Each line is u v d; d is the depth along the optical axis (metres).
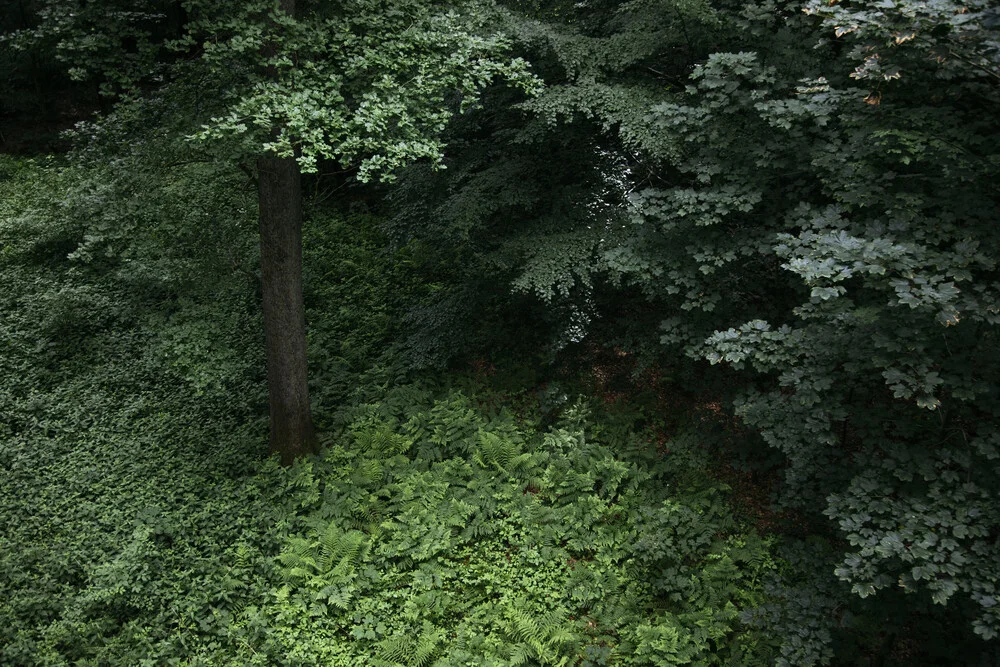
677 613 9.02
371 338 13.95
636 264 8.60
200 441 11.45
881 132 6.28
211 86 9.88
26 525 9.76
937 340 6.31
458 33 9.02
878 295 7.15
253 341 13.77
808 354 7.13
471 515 10.19
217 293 14.74
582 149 10.96
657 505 10.35
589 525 10.08
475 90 8.66
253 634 8.55
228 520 9.96
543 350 13.07
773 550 9.68
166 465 10.96
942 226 6.36
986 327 6.27
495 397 12.32
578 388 12.41
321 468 10.93
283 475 10.73
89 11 8.77
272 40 8.35
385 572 9.44
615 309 12.27
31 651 8.12
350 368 13.24
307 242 16.70
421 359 12.66
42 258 15.61
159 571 9.13
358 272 15.77
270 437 11.25
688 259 8.49
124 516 9.98
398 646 8.38
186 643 8.45
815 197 8.38
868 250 5.81
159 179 10.81
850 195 6.86
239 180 13.87
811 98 7.30
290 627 8.73
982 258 5.82
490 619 8.92
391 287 15.36
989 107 6.54
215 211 12.95
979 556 6.10
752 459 10.55
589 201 10.77
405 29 9.15
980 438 6.11
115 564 8.96
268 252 10.23
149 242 14.42
